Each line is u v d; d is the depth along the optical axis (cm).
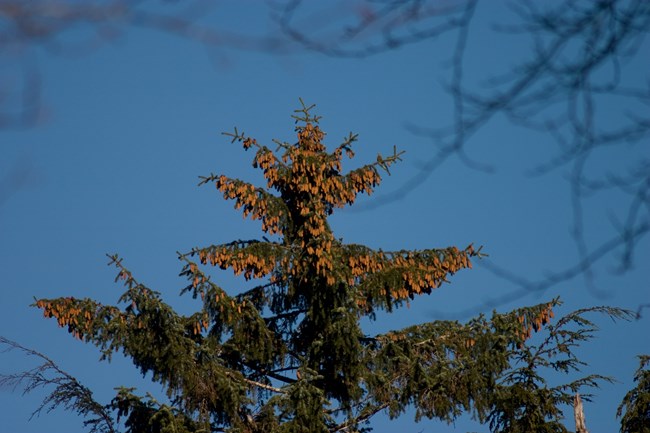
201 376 6028
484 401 6128
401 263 6488
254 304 6675
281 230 6612
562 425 6100
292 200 6788
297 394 6006
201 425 6012
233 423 6072
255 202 6575
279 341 6569
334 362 6294
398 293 6431
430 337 6412
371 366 6331
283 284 6644
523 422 6100
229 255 6378
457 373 6188
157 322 5978
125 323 6025
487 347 6191
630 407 6431
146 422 6009
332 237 6550
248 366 6644
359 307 6556
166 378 6012
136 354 6041
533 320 6275
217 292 6181
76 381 6019
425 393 6184
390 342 6316
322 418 6112
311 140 6869
